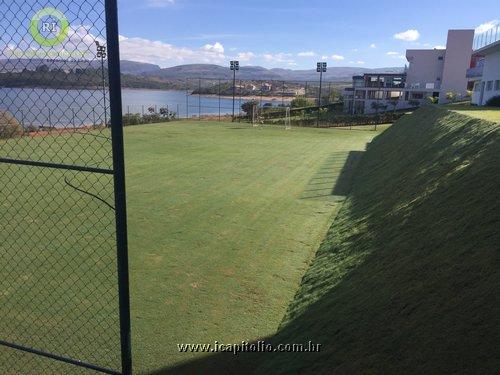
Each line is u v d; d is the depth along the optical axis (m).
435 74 62.16
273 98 82.44
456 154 8.30
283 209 11.19
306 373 4.14
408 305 4.18
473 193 5.74
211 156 20.44
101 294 6.27
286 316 5.71
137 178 15.03
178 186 13.85
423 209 6.61
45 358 4.75
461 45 58.34
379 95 61.56
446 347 3.32
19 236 8.73
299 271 7.23
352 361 3.91
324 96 76.50
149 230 9.33
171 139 27.22
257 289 6.55
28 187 12.63
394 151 15.30
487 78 28.52
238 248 8.30
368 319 4.39
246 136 29.92
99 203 11.16
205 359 4.80
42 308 5.85
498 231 4.38
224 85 84.56
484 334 3.20
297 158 20.09
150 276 6.93
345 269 6.32
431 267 4.62
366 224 8.04
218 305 6.04
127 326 3.23
